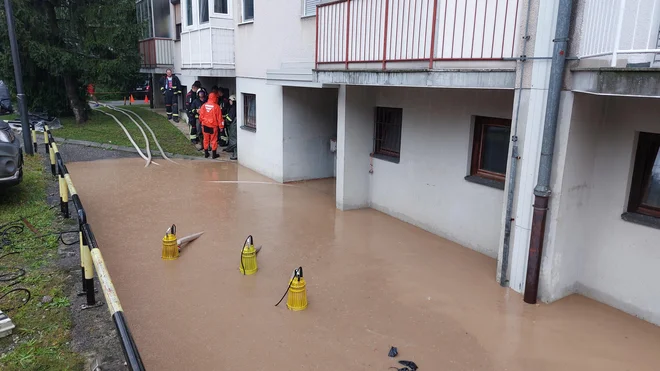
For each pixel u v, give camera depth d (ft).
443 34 16.31
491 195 18.79
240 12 35.65
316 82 23.94
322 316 14.58
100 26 51.29
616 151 14.49
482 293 16.08
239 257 19.07
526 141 14.89
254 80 34.71
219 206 26.40
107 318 13.50
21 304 14.08
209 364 12.15
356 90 24.40
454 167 20.45
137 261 18.54
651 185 14.32
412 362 12.31
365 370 11.98
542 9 13.76
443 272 17.78
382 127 25.30
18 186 27.68
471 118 19.38
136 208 25.70
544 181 14.28
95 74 50.31
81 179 31.99
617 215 14.71
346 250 19.94
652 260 13.92
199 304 15.19
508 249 16.20
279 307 15.08
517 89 14.84
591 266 15.67
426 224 22.43
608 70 11.71
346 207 25.76
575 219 15.11
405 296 15.89
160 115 61.21
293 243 20.71
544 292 15.34
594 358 12.55
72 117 57.82
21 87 35.68
